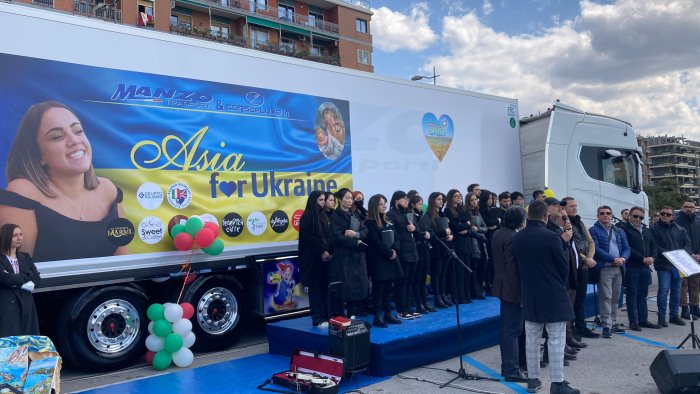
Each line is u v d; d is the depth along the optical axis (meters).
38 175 4.87
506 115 9.48
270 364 5.57
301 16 43.16
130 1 31.08
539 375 4.61
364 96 7.49
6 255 4.51
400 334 5.37
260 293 6.39
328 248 5.93
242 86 6.33
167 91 5.75
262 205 6.40
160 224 5.59
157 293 5.83
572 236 5.72
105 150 5.28
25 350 3.60
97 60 5.30
